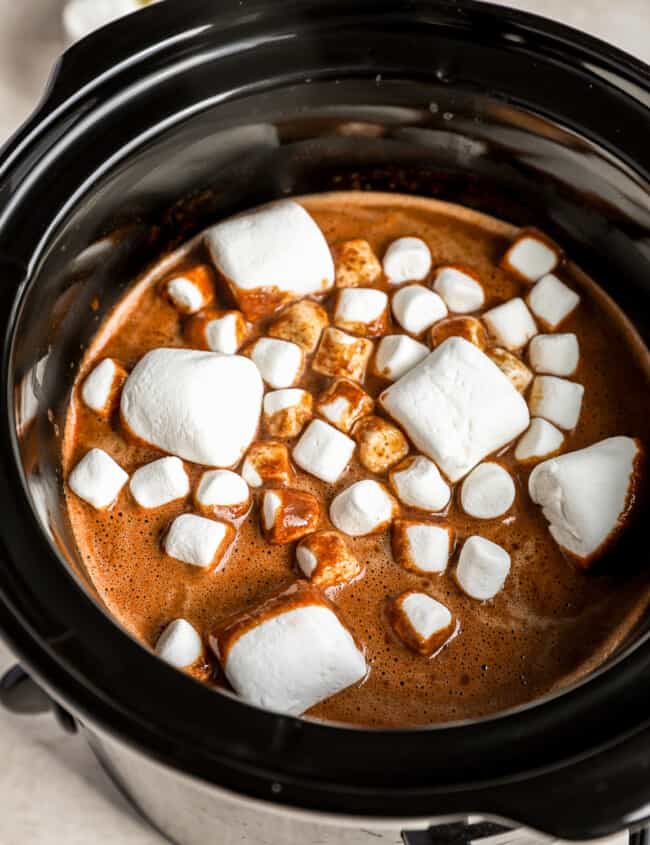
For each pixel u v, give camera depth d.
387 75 0.54
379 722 0.50
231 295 0.55
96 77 0.52
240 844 0.53
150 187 0.54
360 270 0.56
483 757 0.44
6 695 0.54
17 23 0.67
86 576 0.51
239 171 0.56
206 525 0.52
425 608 0.51
